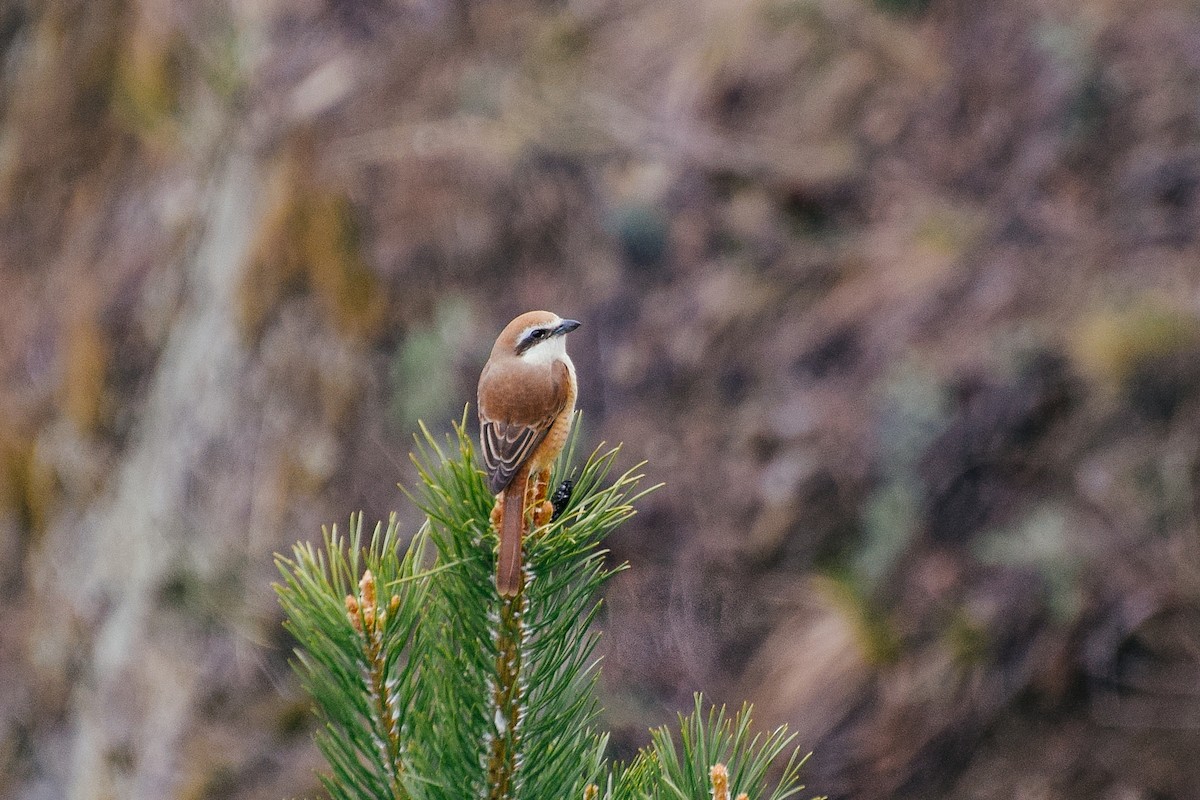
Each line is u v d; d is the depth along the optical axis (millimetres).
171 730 13812
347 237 14836
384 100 15633
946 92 14602
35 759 14484
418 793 3434
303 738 13352
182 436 14891
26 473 15570
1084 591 11766
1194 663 11422
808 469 12789
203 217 15750
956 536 12211
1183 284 12742
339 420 14273
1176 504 11898
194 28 16453
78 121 16750
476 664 3568
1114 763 11219
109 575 14805
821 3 15273
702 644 11930
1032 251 13422
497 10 16016
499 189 14781
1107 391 12383
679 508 12844
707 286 14047
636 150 14812
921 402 12688
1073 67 14164
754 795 3383
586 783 3555
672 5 15812
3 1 17812
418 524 13461
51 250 16438
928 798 11328
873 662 11727
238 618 13914
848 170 14430
